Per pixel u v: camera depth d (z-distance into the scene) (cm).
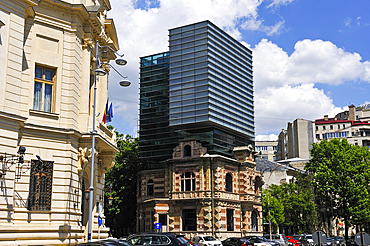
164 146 6875
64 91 2667
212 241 4069
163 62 7281
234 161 6222
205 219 5628
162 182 6519
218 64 6812
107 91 3425
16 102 2331
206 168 5809
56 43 2695
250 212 6338
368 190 7369
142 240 2627
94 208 3077
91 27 2920
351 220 7100
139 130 7212
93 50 3053
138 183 6906
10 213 2220
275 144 15762
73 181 2638
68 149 2612
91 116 3081
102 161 3272
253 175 6550
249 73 7750
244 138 7262
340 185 7250
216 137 6400
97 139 2825
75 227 2575
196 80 6569
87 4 3022
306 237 5578
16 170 2358
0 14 2298
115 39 3588
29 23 2578
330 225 9588
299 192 7656
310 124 11719
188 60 6719
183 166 5950
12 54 2339
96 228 3103
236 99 7175
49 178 2525
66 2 2705
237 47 7506
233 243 4316
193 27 6781
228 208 5906
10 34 2341
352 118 13112
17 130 2322
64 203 2542
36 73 2622
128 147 7388
